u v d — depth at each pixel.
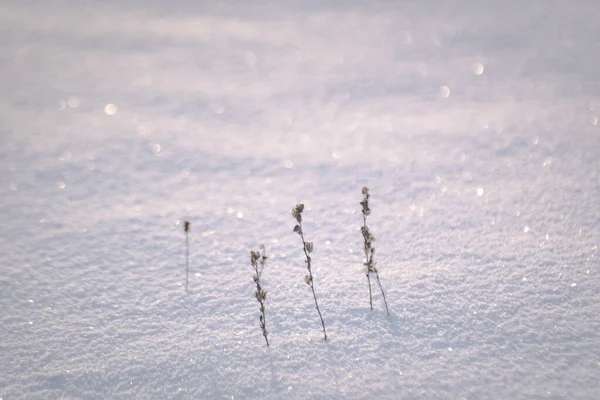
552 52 7.72
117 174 4.46
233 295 2.94
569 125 5.14
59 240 3.46
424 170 4.46
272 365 2.44
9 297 2.89
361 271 3.12
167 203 4.01
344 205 3.96
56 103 6.12
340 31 9.48
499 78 6.75
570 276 2.99
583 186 4.02
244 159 4.77
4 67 7.48
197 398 2.29
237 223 3.72
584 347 2.48
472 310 2.74
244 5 11.48
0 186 4.19
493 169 4.41
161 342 2.59
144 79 7.01
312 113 5.86
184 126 5.50
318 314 2.76
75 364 2.45
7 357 2.48
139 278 3.09
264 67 7.52
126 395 2.30
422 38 8.88
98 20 10.12
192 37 9.09
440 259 3.21
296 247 3.41
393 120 5.59
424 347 2.52
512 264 3.12
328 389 2.31
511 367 2.39
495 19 9.92
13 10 10.78
